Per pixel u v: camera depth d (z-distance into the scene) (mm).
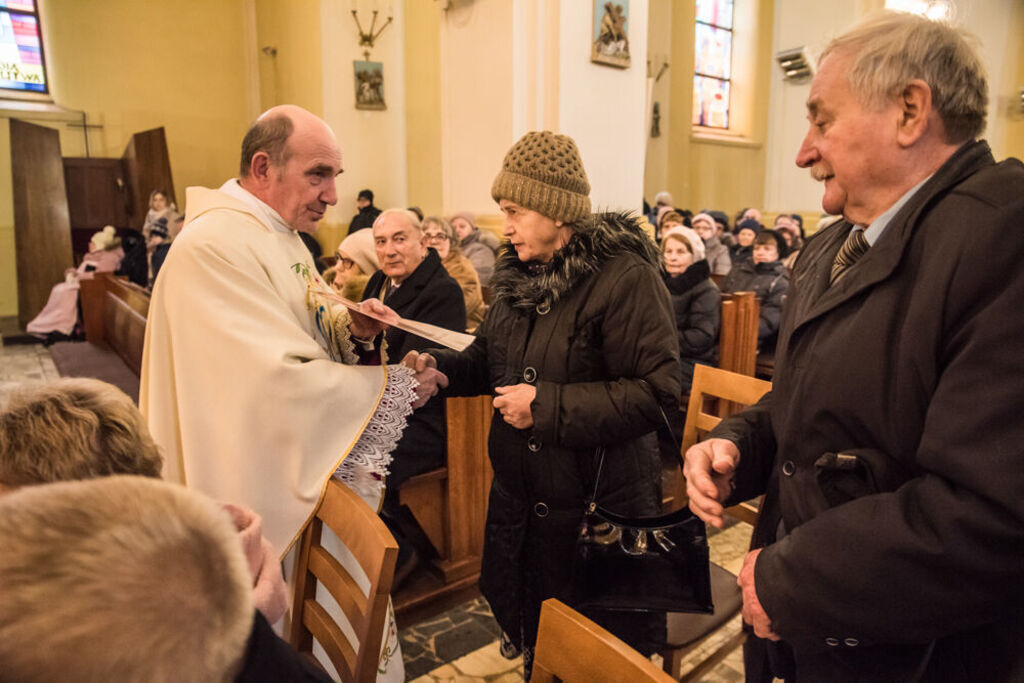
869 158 886
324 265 6992
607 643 873
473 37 5312
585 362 1490
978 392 744
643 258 1491
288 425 1507
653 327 1436
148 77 9539
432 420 2467
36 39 9203
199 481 1543
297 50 8617
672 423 1437
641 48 5254
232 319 1532
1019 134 8383
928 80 838
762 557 904
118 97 9406
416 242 2609
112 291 5172
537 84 4906
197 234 1584
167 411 1623
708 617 1661
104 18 9195
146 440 1010
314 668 626
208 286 1546
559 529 1521
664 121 11195
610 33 4961
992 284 764
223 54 9930
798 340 996
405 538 2711
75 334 7547
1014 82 8203
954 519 738
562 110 4852
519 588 1597
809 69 11039
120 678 408
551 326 1499
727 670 2107
